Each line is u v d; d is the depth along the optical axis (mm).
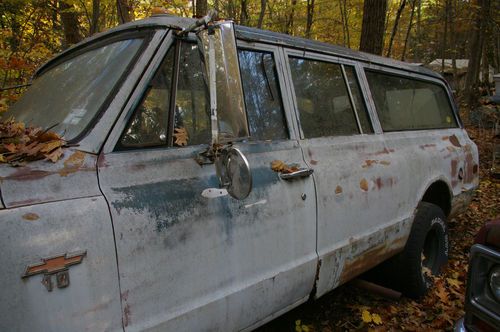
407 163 3357
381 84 3469
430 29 22656
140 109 1846
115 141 1744
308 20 11852
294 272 2340
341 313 3410
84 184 1603
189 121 2029
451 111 4473
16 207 1420
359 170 2846
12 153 1596
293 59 2676
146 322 1683
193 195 1891
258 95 2398
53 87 2277
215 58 1725
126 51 2031
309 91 2736
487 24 16906
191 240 1847
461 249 4641
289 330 3143
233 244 2023
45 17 7383
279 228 2260
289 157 2434
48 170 1556
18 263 1360
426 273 3666
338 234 2650
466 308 1868
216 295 1945
